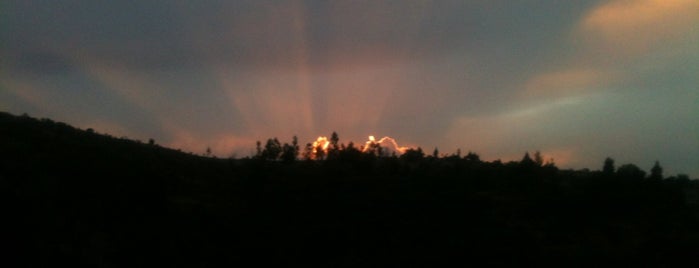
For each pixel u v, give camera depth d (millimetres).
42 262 27844
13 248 28016
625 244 33250
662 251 31578
